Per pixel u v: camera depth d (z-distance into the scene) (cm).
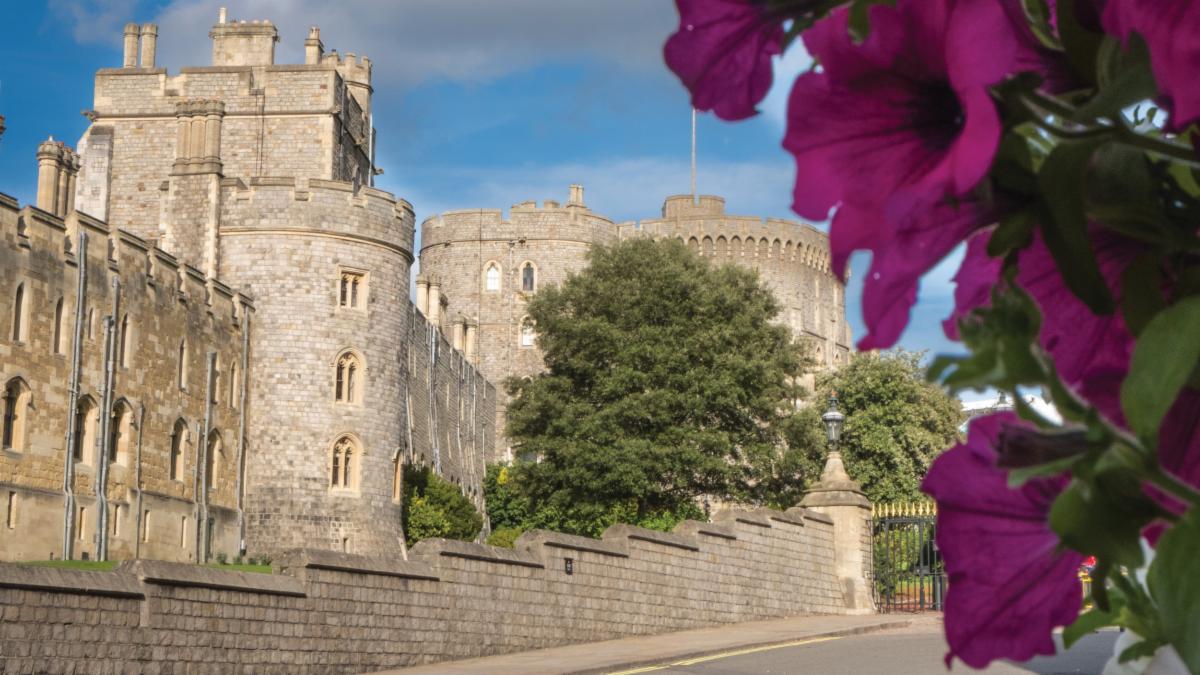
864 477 5541
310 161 5956
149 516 3772
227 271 4491
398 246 4688
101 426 3544
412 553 1873
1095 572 97
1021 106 85
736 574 2578
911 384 5634
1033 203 89
